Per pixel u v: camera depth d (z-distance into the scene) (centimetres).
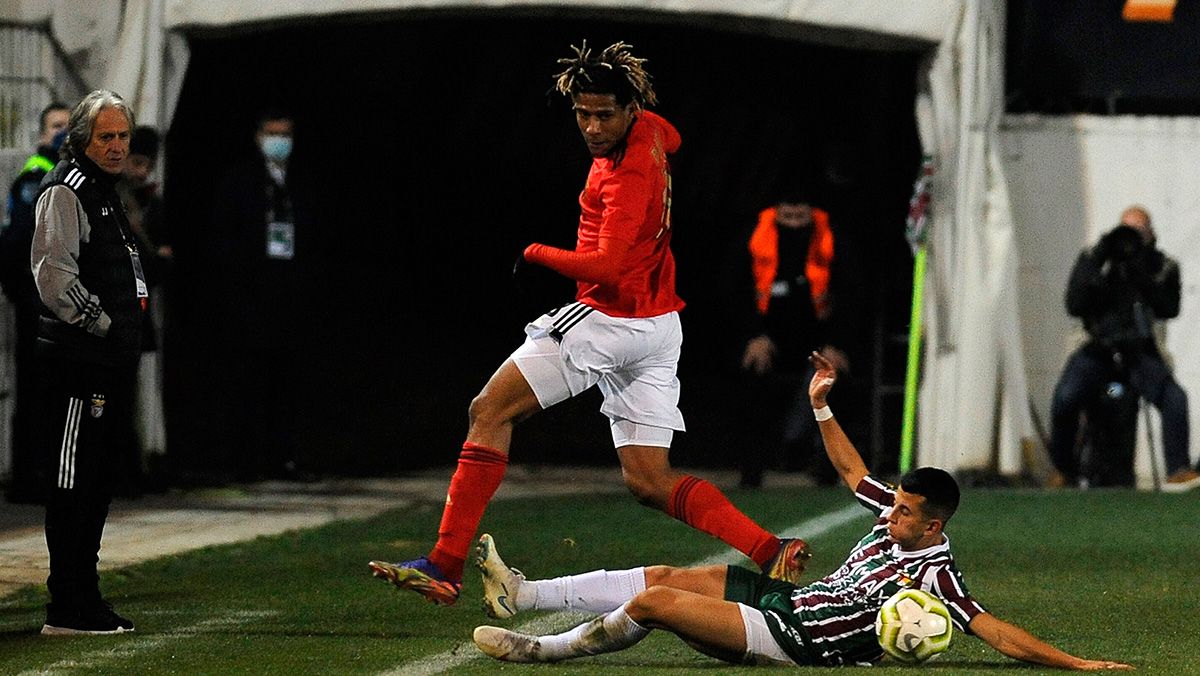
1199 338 4919
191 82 7094
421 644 2319
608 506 4194
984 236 4753
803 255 4725
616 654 2239
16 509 3969
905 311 5497
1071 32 4944
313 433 5791
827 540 3525
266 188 4556
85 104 2422
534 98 8581
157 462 4481
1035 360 4959
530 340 2372
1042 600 2759
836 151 5591
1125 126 4956
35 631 2455
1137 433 4934
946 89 4675
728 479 5059
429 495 4475
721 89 7719
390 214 8906
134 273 2461
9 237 3894
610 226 2302
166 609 2656
